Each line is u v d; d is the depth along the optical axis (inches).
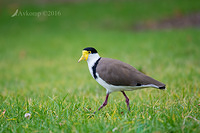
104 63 267.0
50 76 545.3
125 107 274.7
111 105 279.6
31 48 812.0
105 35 890.1
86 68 586.2
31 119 239.0
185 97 285.1
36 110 253.0
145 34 868.0
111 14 1144.2
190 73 419.2
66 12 1192.2
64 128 211.2
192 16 1027.9
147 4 1221.1
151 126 201.3
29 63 677.3
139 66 458.9
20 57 734.5
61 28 1028.5
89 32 951.6
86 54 276.7
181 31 853.2
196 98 283.1
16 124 227.1
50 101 285.1
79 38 874.1
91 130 203.6
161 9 1134.4
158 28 960.3
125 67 259.0
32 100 305.7
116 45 748.0
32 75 568.1
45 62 674.2
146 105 270.2
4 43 879.7
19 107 259.1
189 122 208.4
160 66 498.0
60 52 752.3
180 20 1010.7
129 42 771.4
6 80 533.0
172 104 263.7
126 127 204.7
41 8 1130.7
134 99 308.2
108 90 271.0
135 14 1118.4
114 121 220.2
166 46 678.5
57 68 611.2
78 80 486.0
